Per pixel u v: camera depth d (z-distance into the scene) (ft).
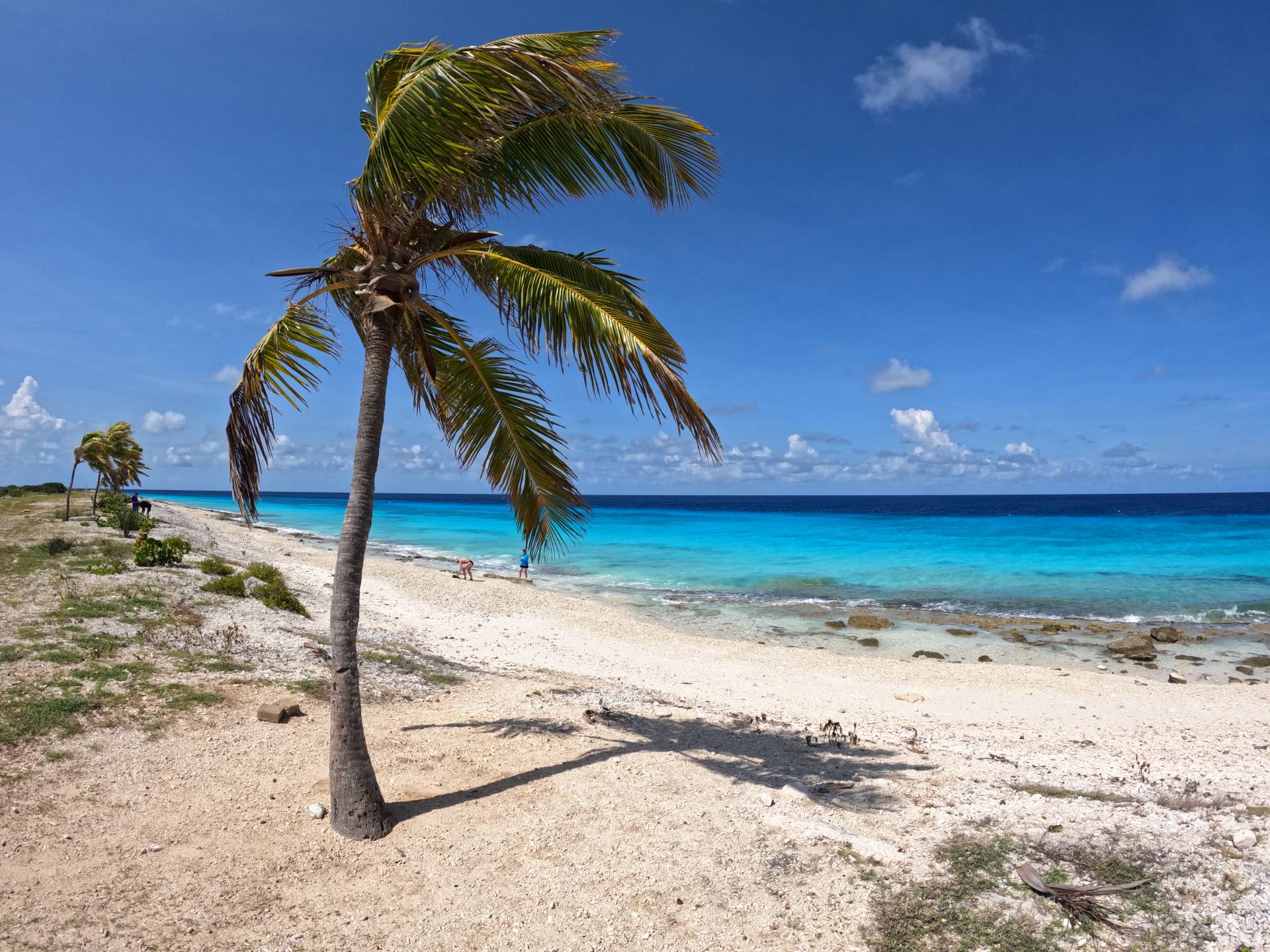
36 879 15.94
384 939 15.07
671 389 18.34
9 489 168.96
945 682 51.65
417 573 97.30
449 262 22.17
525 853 18.60
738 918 15.90
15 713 23.85
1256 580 104.12
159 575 54.24
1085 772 28.73
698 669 54.29
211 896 16.11
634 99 19.97
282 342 20.86
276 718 26.63
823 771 26.32
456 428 26.94
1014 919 15.12
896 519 276.00
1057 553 138.72
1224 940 13.94
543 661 52.90
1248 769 29.71
